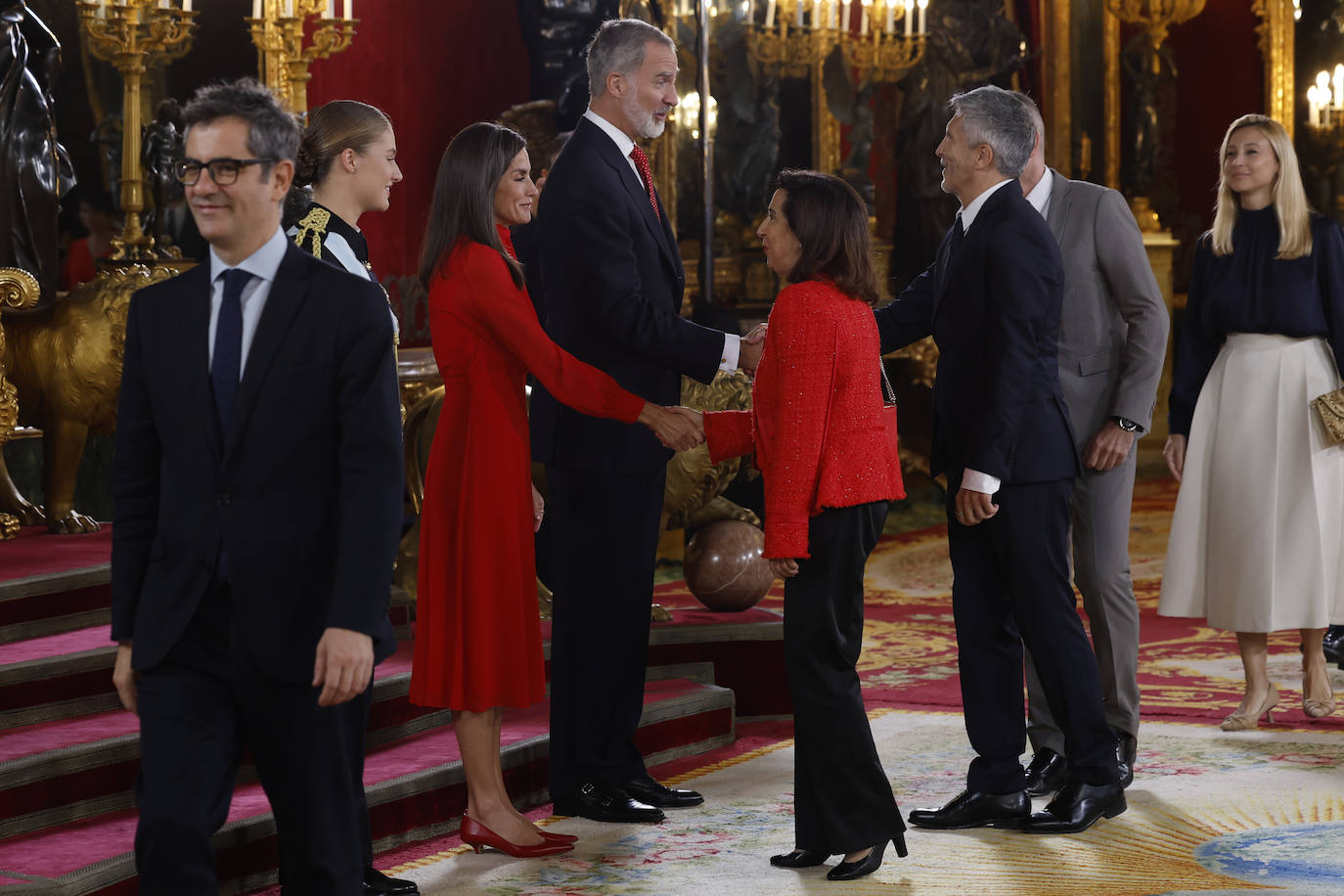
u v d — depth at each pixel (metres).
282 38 13.16
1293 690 9.95
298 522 4.68
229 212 4.63
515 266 6.77
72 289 11.59
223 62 13.59
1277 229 8.70
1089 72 22.62
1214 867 6.44
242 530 4.63
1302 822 7.05
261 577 4.63
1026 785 7.21
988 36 20.11
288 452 4.66
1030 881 6.30
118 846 6.12
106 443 12.86
